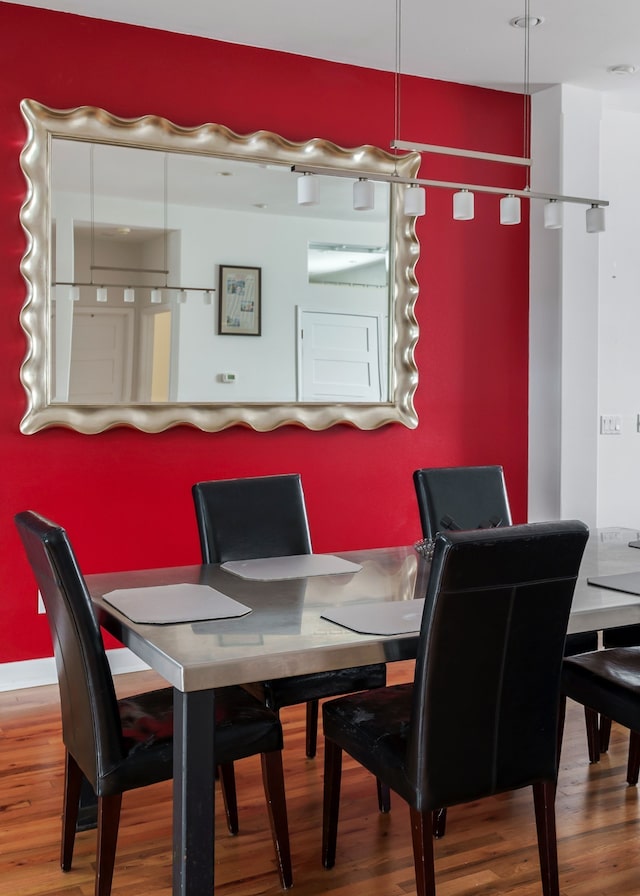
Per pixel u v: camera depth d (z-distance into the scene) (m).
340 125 4.32
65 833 2.31
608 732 3.11
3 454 3.71
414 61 4.29
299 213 4.21
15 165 3.67
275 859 2.39
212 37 4.00
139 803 2.73
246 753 2.19
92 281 3.80
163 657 1.87
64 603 1.98
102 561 3.90
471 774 1.98
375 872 2.33
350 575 2.68
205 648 1.91
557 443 4.71
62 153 3.72
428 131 4.53
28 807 2.69
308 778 2.90
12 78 3.65
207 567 2.83
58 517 3.81
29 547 2.12
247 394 4.13
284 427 4.26
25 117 3.64
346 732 2.22
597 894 2.23
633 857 2.41
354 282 4.35
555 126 4.64
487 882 2.28
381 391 4.45
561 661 2.05
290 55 4.18
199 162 3.98
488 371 4.74
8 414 3.71
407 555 3.01
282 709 3.55
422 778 1.93
